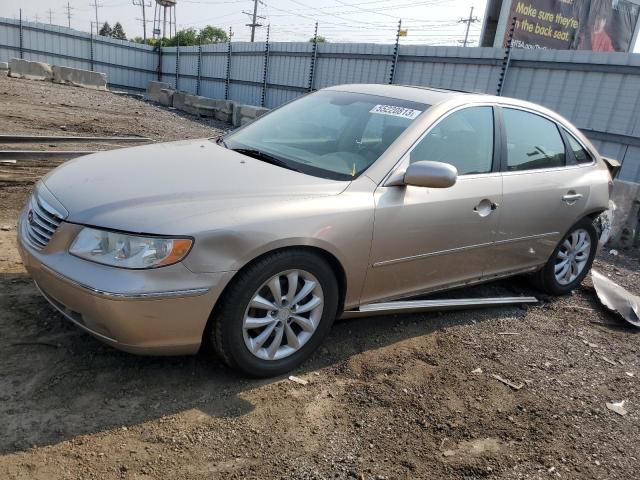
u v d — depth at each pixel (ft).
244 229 8.96
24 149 27.14
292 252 9.70
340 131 12.55
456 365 11.70
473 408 10.22
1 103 47.50
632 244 23.62
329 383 10.37
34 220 9.63
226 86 84.53
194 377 9.93
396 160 11.30
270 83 72.74
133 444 8.13
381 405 9.91
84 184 9.75
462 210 12.19
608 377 12.16
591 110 36.27
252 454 8.27
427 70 48.70
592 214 16.42
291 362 10.37
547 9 61.26
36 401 8.73
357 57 56.59
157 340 8.72
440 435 9.30
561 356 12.84
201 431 8.61
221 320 9.19
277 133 13.14
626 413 10.80
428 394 10.46
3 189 20.10
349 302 11.07
